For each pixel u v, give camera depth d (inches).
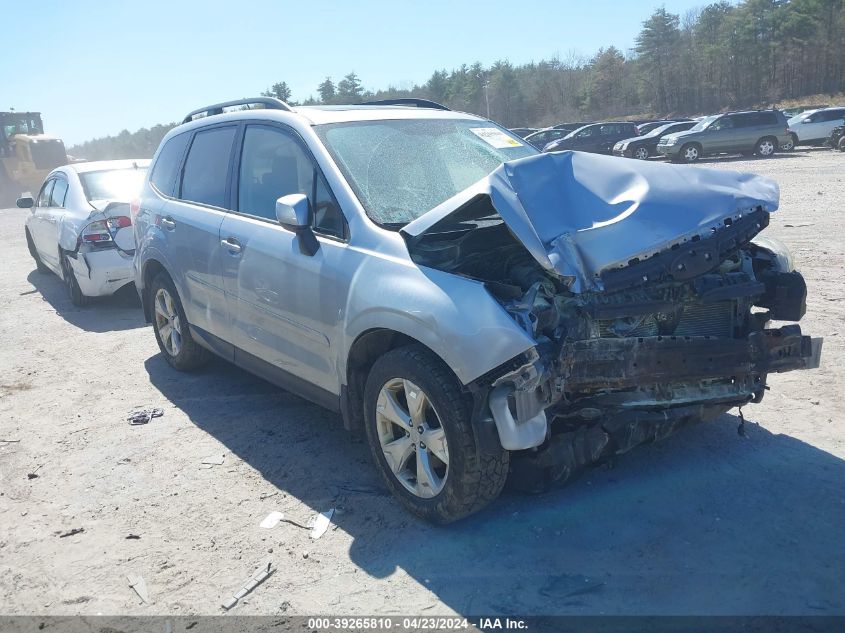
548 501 149.4
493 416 125.7
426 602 120.3
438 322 129.4
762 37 3159.5
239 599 124.0
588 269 129.7
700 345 139.2
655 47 3462.1
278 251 169.6
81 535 146.7
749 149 1153.4
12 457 185.8
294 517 149.3
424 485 141.3
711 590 118.9
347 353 150.6
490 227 153.1
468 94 3789.4
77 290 354.3
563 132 1469.0
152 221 230.8
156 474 171.8
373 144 173.2
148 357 268.4
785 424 178.7
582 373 130.6
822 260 346.9
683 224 135.9
